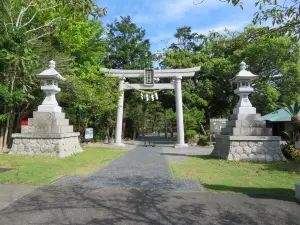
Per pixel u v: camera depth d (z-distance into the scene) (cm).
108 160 1073
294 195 543
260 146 1051
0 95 1091
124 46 2814
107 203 487
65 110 1848
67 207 462
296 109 1312
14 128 1509
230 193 556
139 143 2425
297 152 1080
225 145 1128
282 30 564
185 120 2241
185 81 2488
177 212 443
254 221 406
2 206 464
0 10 1148
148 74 2025
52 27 1484
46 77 1132
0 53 1004
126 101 3027
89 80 1881
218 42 691
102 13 602
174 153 1432
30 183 622
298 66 1966
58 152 1070
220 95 2392
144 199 513
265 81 2094
